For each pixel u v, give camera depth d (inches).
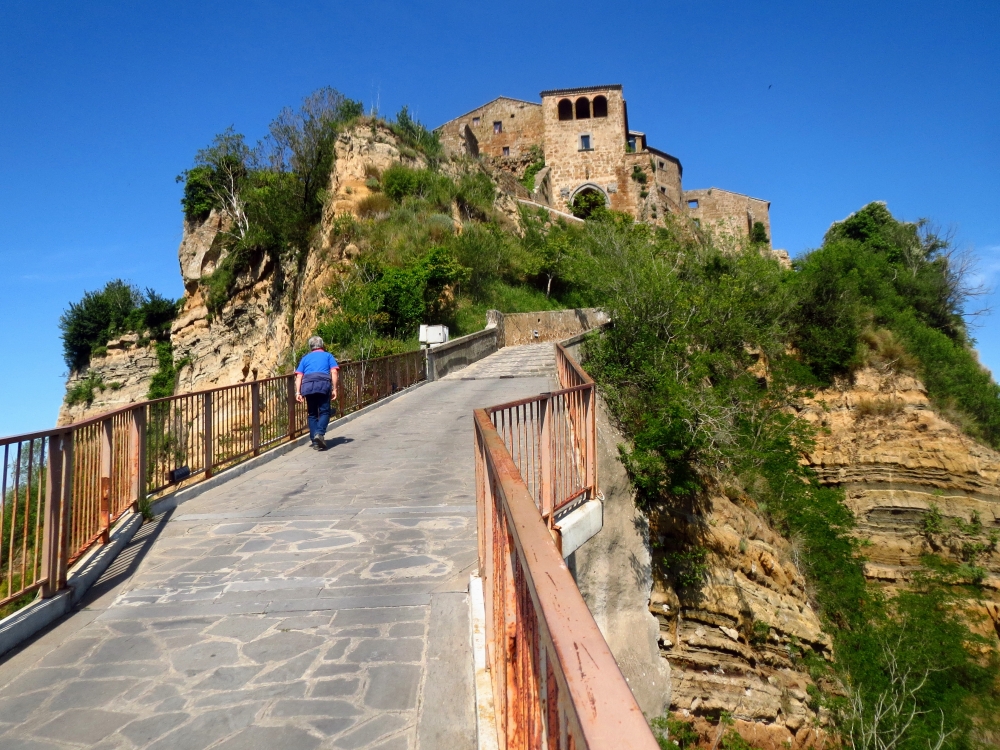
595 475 300.8
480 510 171.8
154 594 199.0
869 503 892.0
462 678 145.6
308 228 1349.7
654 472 518.6
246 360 1428.4
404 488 318.3
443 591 192.4
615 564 471.5
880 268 1254.9
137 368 2049.7
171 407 313.6
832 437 926.4
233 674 151.4
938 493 876.0
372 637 166.6
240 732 129.3
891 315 1056.8
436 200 1358.3
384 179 1326.3
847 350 950.4
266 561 224.1
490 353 1106.7
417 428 505.0
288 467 385.4
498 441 135.8
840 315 960.3
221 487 339.6
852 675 567.8
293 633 170.4
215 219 1717.5
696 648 481.1
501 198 1679.4
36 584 181.5
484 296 1282.0
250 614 182.7
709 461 586.9
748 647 498.9
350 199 1262.3
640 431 553.9
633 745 37.3
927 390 965.2
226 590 199.9
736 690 469.1
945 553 845.2
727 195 2613.2
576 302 1512.1
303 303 1228.5
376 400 649.0
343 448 438.6
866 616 660.1
